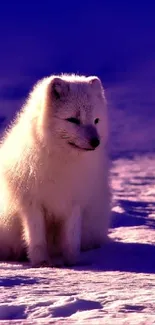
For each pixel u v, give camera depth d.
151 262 10.09
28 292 6.88
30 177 9.75
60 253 10.76
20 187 9.89
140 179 28.91
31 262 10.07
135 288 7.40
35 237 10.05
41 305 6.15
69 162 9.69
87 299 6.42
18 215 10.37
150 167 33.06
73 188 9.89
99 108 9.90
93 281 7.93
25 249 10.71
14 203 10.11
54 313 5.91
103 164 10.80
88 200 10.30
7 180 10.07
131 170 32.03
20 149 9.85
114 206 19.00
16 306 6.07
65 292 6.91
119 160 35.72
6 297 6.56
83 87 9.77
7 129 11.03
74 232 10.14
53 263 10.09
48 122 9.53
